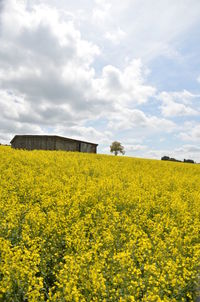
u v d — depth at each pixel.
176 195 13.34
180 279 5.90
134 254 6.88
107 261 6.57
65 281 5.35
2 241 6.70
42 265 6.34
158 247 7.22
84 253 6.60
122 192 12.22
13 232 7.78
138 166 23.83
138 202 11.44
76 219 9.20
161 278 5.68
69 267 5.82
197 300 6.07
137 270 5.75
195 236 8.51
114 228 8.35
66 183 13.70
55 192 12.12
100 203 10.65
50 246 7.31
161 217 10.38
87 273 5.73
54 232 7.98
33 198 11.15
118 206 11.06
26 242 7.11
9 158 18.08
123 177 16.86
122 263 6.04
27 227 7.65
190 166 28.84
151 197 12.50
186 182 17.52
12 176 13.69
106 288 5.48
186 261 6.70
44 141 33.97
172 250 7.11
